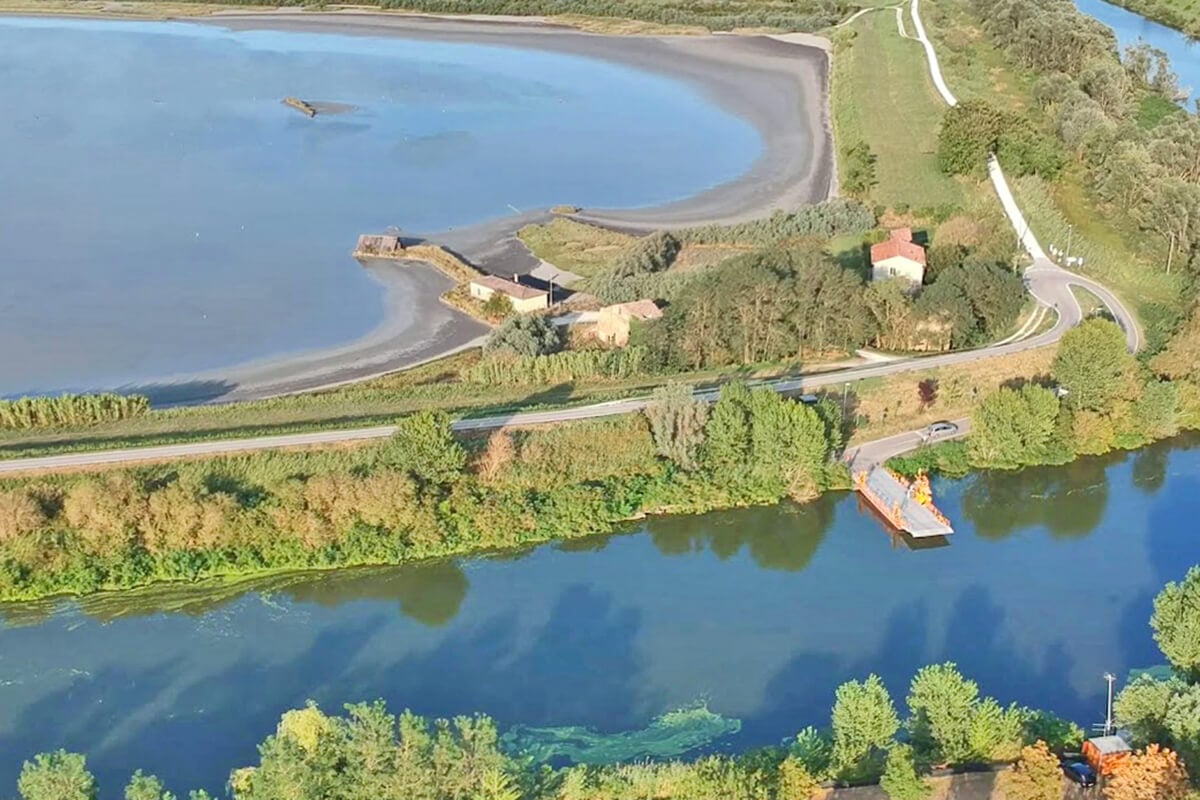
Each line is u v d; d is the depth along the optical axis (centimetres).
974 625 11044
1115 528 12712
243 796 8281
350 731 8044
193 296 17875
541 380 14850
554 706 9912
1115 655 10606
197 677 10181
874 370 14838
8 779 8956
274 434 12912
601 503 12481
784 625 11038
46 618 10925
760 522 12631
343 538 11775
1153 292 17150
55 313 17125
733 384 13312
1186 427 14475
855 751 8688
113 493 11575
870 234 19762
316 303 17775
